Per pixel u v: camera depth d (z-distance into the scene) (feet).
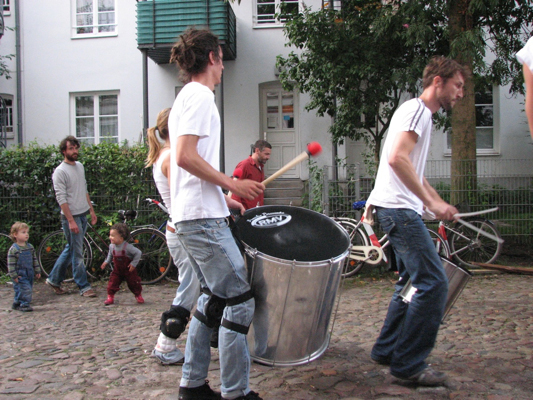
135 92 41.29
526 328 13.85
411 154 9.57
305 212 10.24
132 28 41.24
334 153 37.01
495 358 11.21
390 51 28.19
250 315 8.19
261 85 41.16
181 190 8.13
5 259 25.77
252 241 9.30
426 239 9.40
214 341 11.00
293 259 9.34
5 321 16.53
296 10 30.99
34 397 9.58
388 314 10.82
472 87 25.67
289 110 41.63
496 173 25.36
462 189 25.23
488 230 23.58
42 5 41.60
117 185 25.23
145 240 23.84
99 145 25.73
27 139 42.09
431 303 9.30
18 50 41.70
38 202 25.79
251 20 40.09
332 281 9.54
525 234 24.80
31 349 13.05
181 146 7.64
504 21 27.35
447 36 25.13
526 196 24.86
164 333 11.27
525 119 39.63
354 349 12.16
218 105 40.29
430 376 9.42
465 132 25.63
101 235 24.29
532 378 9.90
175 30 35.70
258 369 10.72
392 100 30.12
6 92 42.11
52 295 21.09
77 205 20.49
